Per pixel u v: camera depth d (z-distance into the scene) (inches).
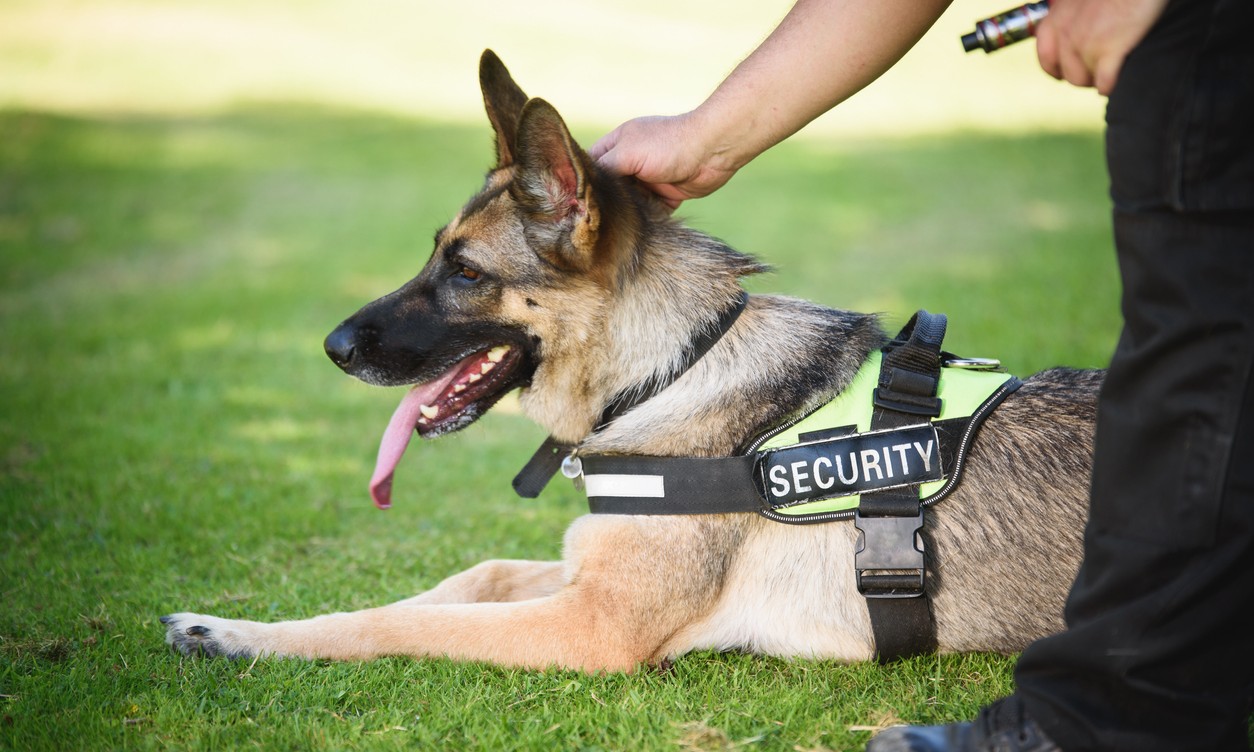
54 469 178.7
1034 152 576.1
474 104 737.0
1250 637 71.1
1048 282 310.5
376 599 131.3
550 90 768.3
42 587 131.6
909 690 102.3
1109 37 71.9
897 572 103.8
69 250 371.2
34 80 746.2
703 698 101.0
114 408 216.5
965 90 835.4
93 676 105.5
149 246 380.2
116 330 277.0
